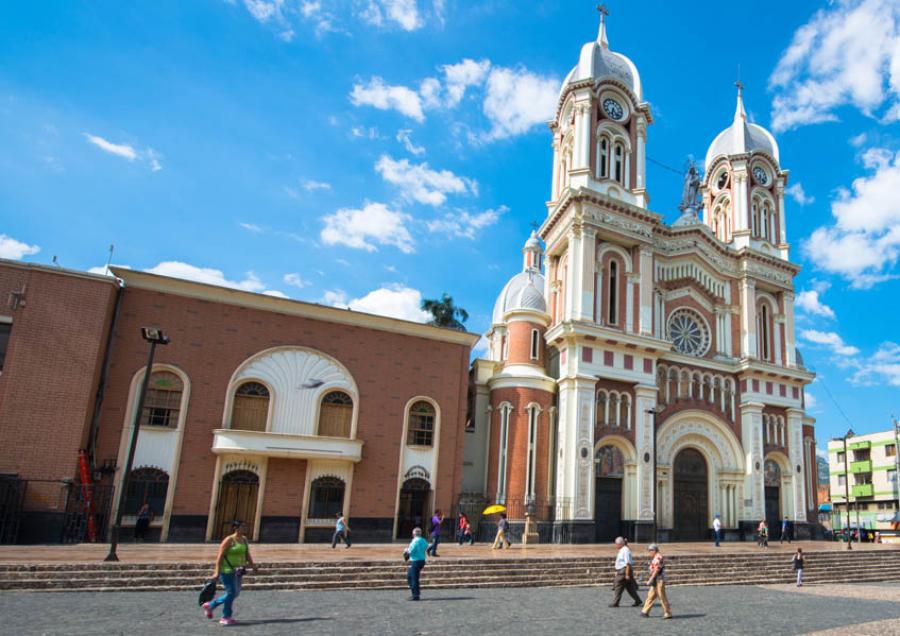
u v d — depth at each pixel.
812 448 48.59
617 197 42.25
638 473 37.16
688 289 44.69
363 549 25.95
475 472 38.22
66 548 22.61
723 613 17.20
